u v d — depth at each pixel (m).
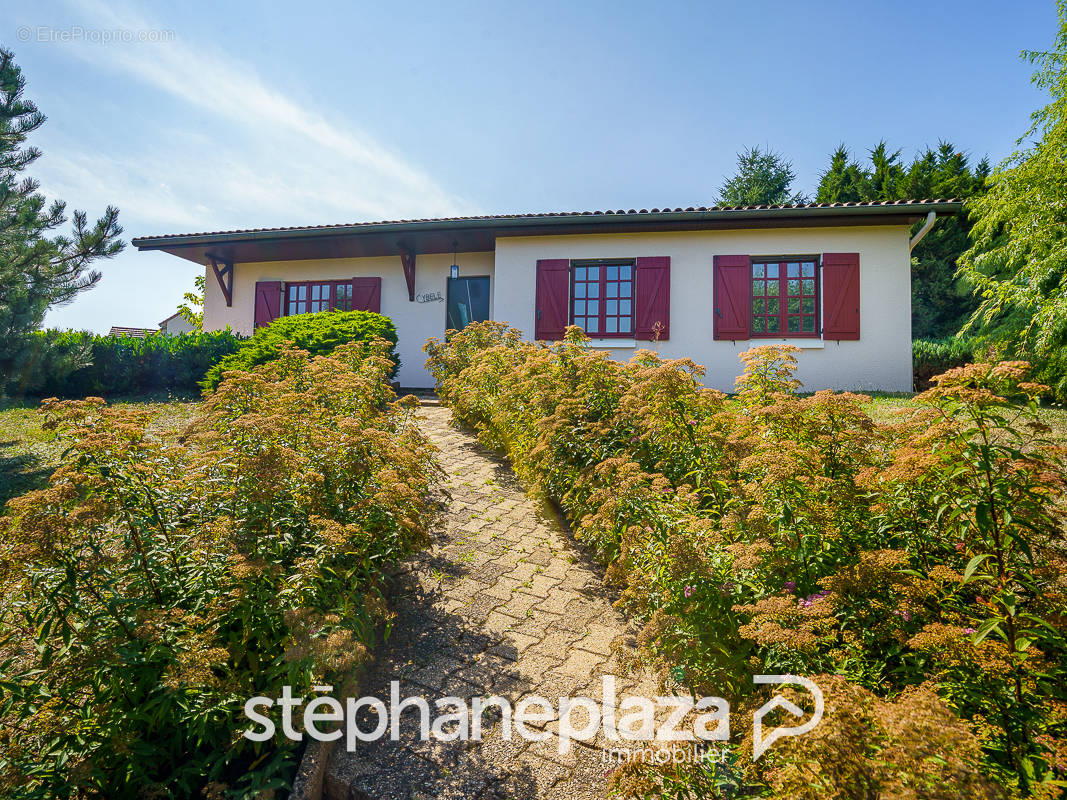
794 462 2.22
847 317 8.55
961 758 1.17
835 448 2.55
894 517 2.21
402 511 2.78
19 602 1.92
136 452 2.32
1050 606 1.72
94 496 2.06
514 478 5.00
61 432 2.38
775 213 8.27
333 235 9.55
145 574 2.05
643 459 3.62
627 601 2.68
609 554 3.23
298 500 2.54
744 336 8.87
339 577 2.47
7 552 1.77
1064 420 5.05
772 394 3.34
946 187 18.77
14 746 1.79
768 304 9.04
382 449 3.10
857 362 8.52
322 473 2.86
